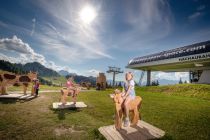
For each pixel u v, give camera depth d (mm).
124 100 6016
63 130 6184
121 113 5953
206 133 5855
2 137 5473
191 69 36188
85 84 35625
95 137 5547
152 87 26828
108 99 14367
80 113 8742
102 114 8562
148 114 8578
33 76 15492
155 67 42219
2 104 10578
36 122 7035
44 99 13133
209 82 32000
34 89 14617
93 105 11070
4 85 14094
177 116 8172
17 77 14562
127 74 6199
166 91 22656
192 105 11492
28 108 9633
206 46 28078
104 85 30031
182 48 33188
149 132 5543
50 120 7352
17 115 8008
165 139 5211
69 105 10109
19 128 6297
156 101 13289
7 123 6789
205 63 30328
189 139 5336
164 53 37281
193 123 7000
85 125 6730
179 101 13492
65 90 10453
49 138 5457
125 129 5762
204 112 9117
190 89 20031
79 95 16781
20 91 18328
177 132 5930
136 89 28812
